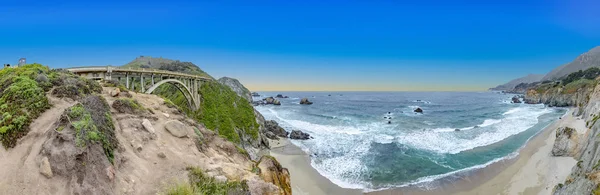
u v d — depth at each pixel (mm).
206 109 42844
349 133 49500
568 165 27812
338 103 131000
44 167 9219
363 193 24500
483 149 37625
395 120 67500
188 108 39031
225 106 46281
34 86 12656
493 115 77062
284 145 41156
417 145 40125
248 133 39906
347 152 36844
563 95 105500
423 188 25406
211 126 36969
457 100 161625
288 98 186125
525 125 56875
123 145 12586
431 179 27219
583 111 56688
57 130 10211
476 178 27516
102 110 13289
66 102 12969
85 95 14578
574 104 98000
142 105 17312
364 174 28797
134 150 12812
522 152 35438
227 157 15820
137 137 13586
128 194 10477
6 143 10203
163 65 90688
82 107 11758
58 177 9258
